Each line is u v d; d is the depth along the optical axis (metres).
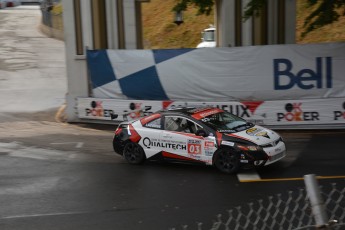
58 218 7.95
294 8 16.70
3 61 31.30
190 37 34.16
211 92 15.78
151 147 11.39
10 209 8.50
